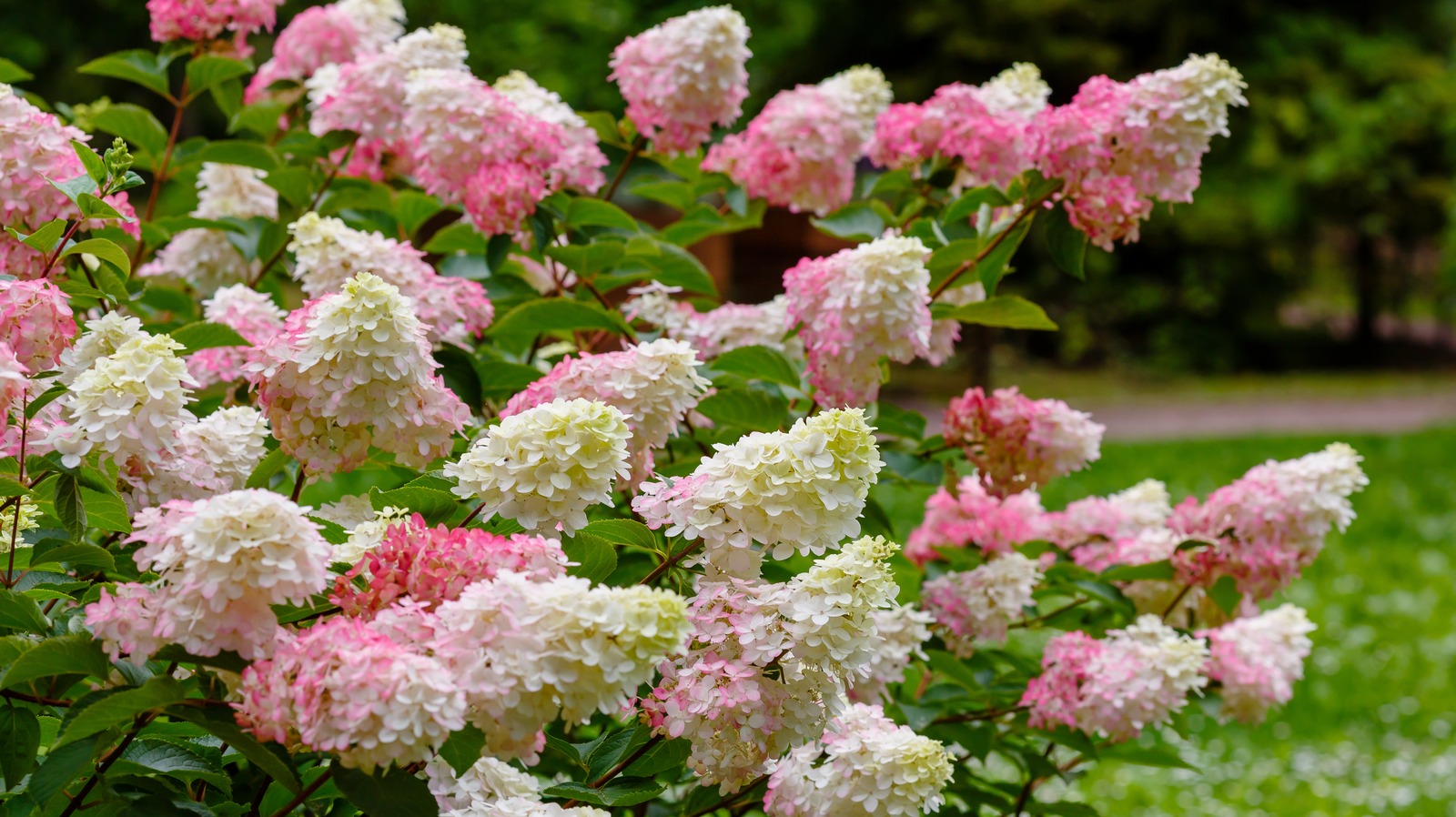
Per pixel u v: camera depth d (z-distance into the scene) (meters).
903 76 16.64
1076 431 2.61
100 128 3.01
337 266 2.22
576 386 1.88
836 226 2.95
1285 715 6.82
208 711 1.50
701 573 1.83
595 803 1.85
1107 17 16.77
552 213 2.64
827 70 16.66
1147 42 17.72
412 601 1.54
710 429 2.61
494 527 1.90
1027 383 17.38
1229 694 2.70
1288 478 2.59
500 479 1.61
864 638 1.65
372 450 2.10
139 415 1.60
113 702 1.44
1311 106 17.80
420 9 7.95
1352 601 8.57
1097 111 2.40
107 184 1.97
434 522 1.83
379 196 2.95
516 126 2.47
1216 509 2.65
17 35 9.80
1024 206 2.53
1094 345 19.20
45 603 1.87
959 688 2.75
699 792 2.09
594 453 1.61
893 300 2.13
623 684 1.42
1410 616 8.40
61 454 1.64
